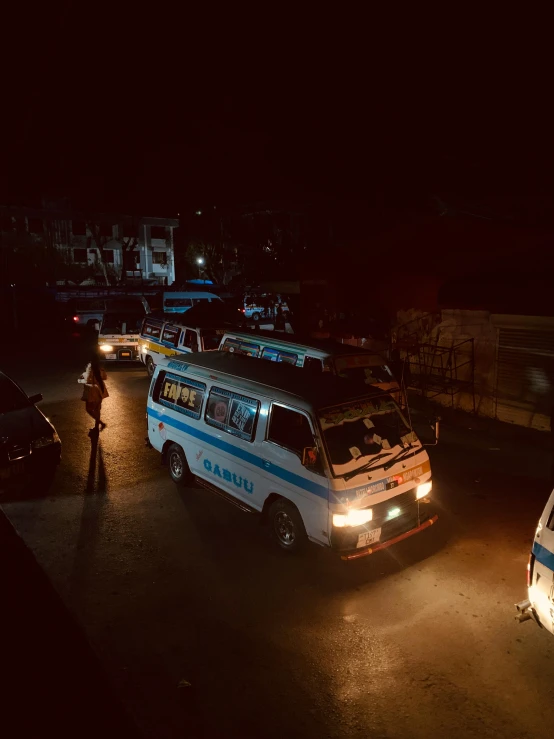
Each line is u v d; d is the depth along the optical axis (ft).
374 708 12.34
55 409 39.24
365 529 17.20
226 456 21.17
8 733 11.41
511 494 24.35
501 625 15.35
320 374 21.66
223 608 16.02
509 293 30.81
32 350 68.18
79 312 85.71
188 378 23.95
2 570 17.95
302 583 17.33
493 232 35.19
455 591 16.98
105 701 12.41
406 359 40.09
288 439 18.76
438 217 35.42
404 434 19.71
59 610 15.87
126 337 54.08
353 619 15.55
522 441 31.24
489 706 12.42
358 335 44.55
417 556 19.08
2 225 159.53
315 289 47.98
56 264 168.04
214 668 13.56
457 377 37.55
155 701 12.45
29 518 21.86
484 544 19.93
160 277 193.67
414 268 40.11
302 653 14.15
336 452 17.57
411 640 14.69
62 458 28.96
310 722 11.94
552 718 12.07
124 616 15.61
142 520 21.80
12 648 14.17
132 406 39.93
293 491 18.06
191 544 19.86
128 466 27.86
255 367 23.00
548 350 31.55
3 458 22.58
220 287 107.76
